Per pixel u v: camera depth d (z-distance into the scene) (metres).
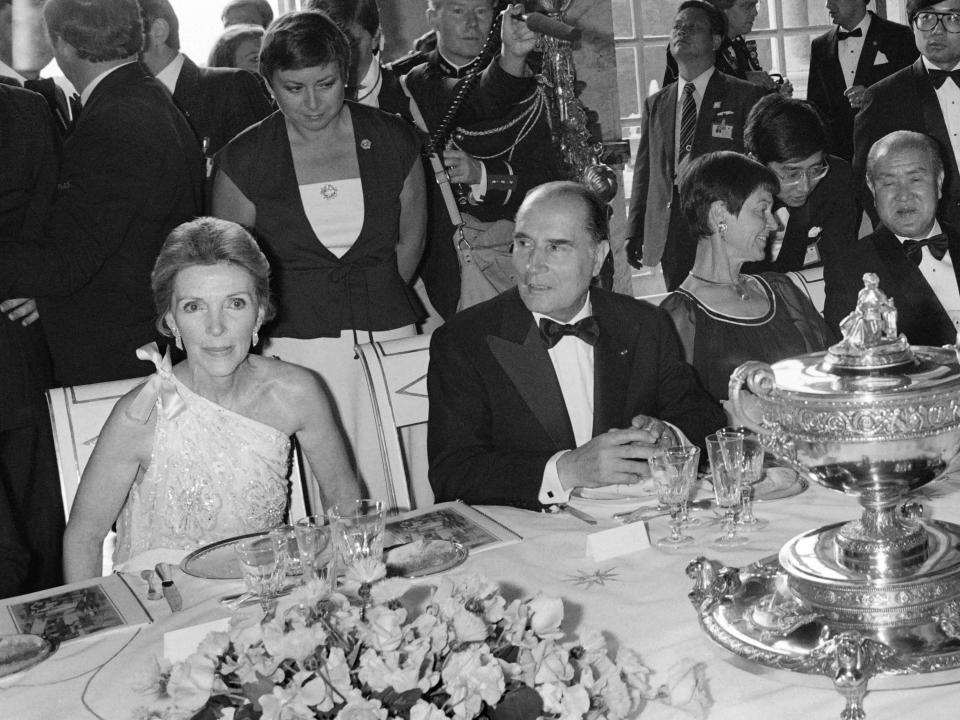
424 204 3.28
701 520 1.78
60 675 1.39
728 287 3.33
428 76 3.71
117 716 1.25
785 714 1.13
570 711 0.98
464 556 1.67
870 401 1.23
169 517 2.07
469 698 0.93
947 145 4.16
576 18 3.94
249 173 3.08
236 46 3.43
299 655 0.94
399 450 2.45
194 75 3.38
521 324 2.27
